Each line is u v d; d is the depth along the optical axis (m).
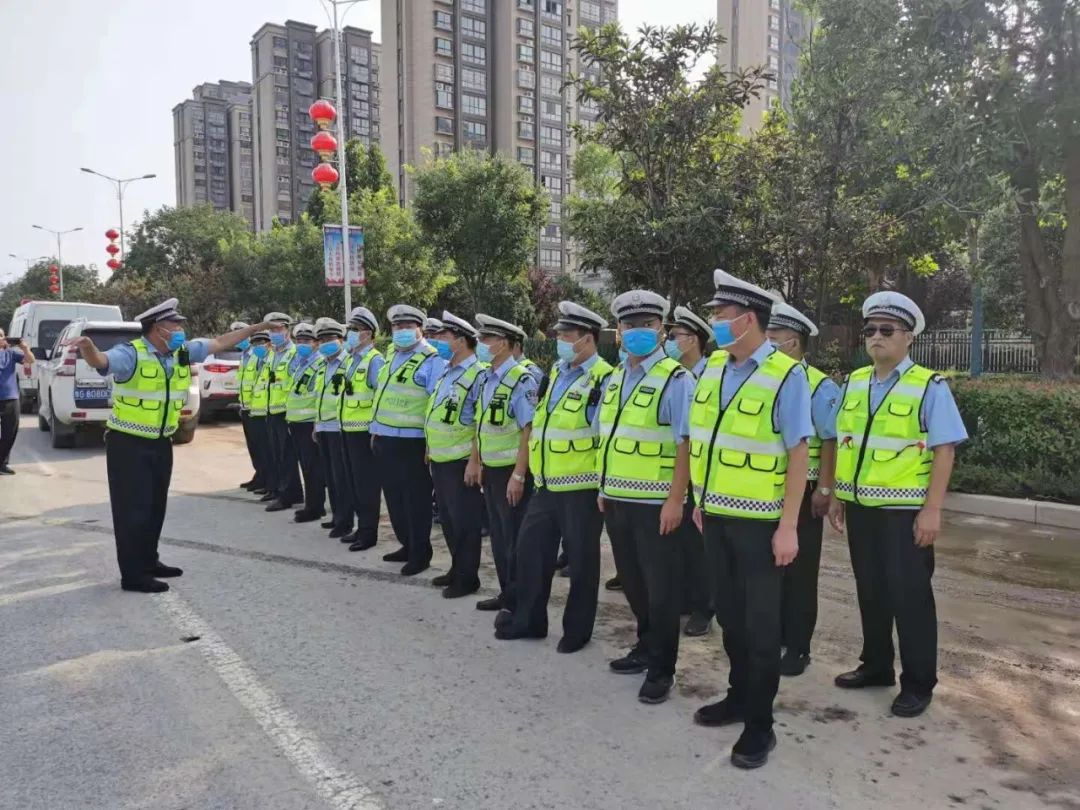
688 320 4.94
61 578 5.79
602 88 11.57
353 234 15.80
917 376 3.77
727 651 3.56
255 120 88.56
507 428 5.06
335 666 4.22
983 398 8.29
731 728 3.57
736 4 64.62
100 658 4.31
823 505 4.19
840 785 3.09
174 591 5.49
